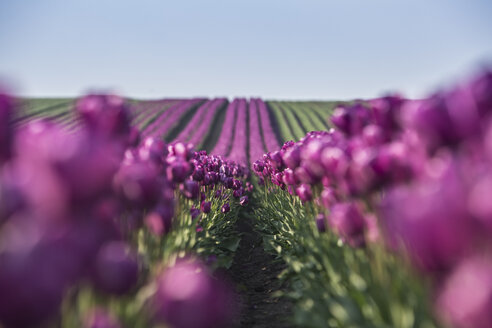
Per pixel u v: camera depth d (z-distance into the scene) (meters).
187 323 0.81
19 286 0.70
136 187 1.63
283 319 3.59
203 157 7.41
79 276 0.86
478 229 0.77
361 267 2.45
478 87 1.29
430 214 0.79
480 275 0.71
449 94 1.37
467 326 0.70
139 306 1.79
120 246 0.99
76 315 1.40
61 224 0.83
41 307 0.72
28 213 0.82
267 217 7.57
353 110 2.35
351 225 2.07
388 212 0.93
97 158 0.83
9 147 1.23
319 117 47.72
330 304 2.62
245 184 12.76
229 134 39.22
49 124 1.32
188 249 3.54
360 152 1.97
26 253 0.73
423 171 1.45
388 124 2.05
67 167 0.81
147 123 43.78
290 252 4.93
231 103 58.22
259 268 5.77
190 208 4.68
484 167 0.97
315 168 2.61
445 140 1.34
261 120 45.91
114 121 1.85
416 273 1.66
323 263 3.39
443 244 0.77
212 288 0.86
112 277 0.96
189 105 53.94
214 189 7.89
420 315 1.83
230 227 7.88
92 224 0.89
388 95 2.06
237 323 3.64
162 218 2.03
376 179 1.76
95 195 0.85
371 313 2.13
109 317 1.06
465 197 0.78
